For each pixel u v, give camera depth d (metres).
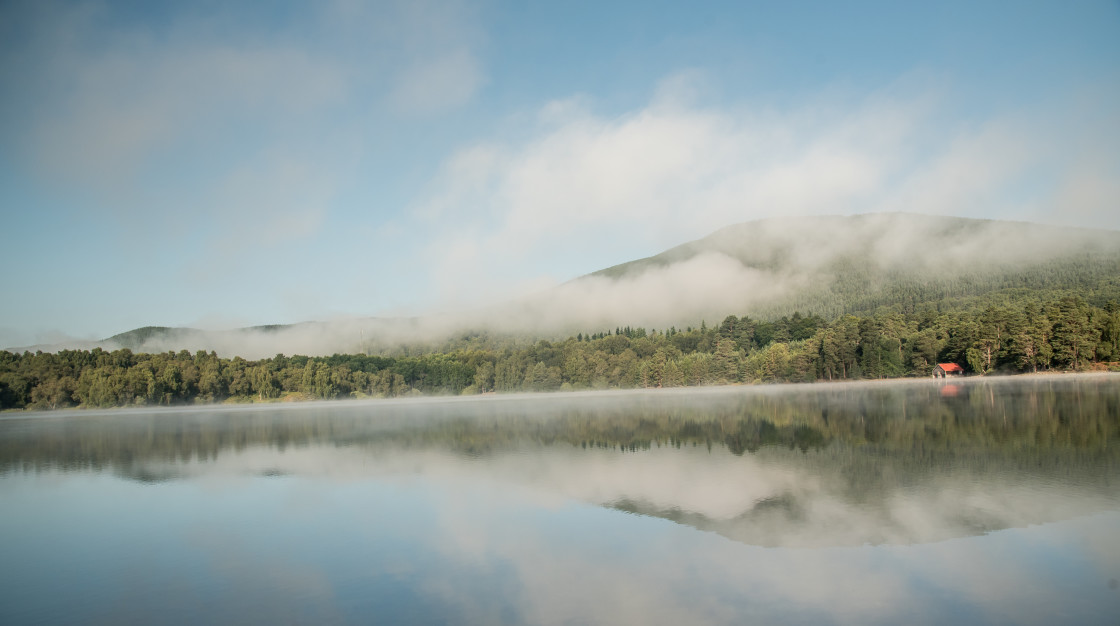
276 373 197.50
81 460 61.09
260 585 25.19
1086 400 77.81
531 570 25.38
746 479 39.84
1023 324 148.00
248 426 95.31
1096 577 22.38
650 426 71.69
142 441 76.75
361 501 38.59
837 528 29.02
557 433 68.62
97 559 29.30
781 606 21.09
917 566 24.09
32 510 39.75
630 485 39.53
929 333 168.50
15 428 103.00
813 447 51.22
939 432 55.97
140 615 22.72
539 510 34.41
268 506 38.44
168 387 175.00
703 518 31.61
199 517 36.44
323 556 28.39
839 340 166.62
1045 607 20.23
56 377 169.38
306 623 21.41
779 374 174.12
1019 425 57.62
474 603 22.31
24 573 27.59
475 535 30.36
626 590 22.94
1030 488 34.34
